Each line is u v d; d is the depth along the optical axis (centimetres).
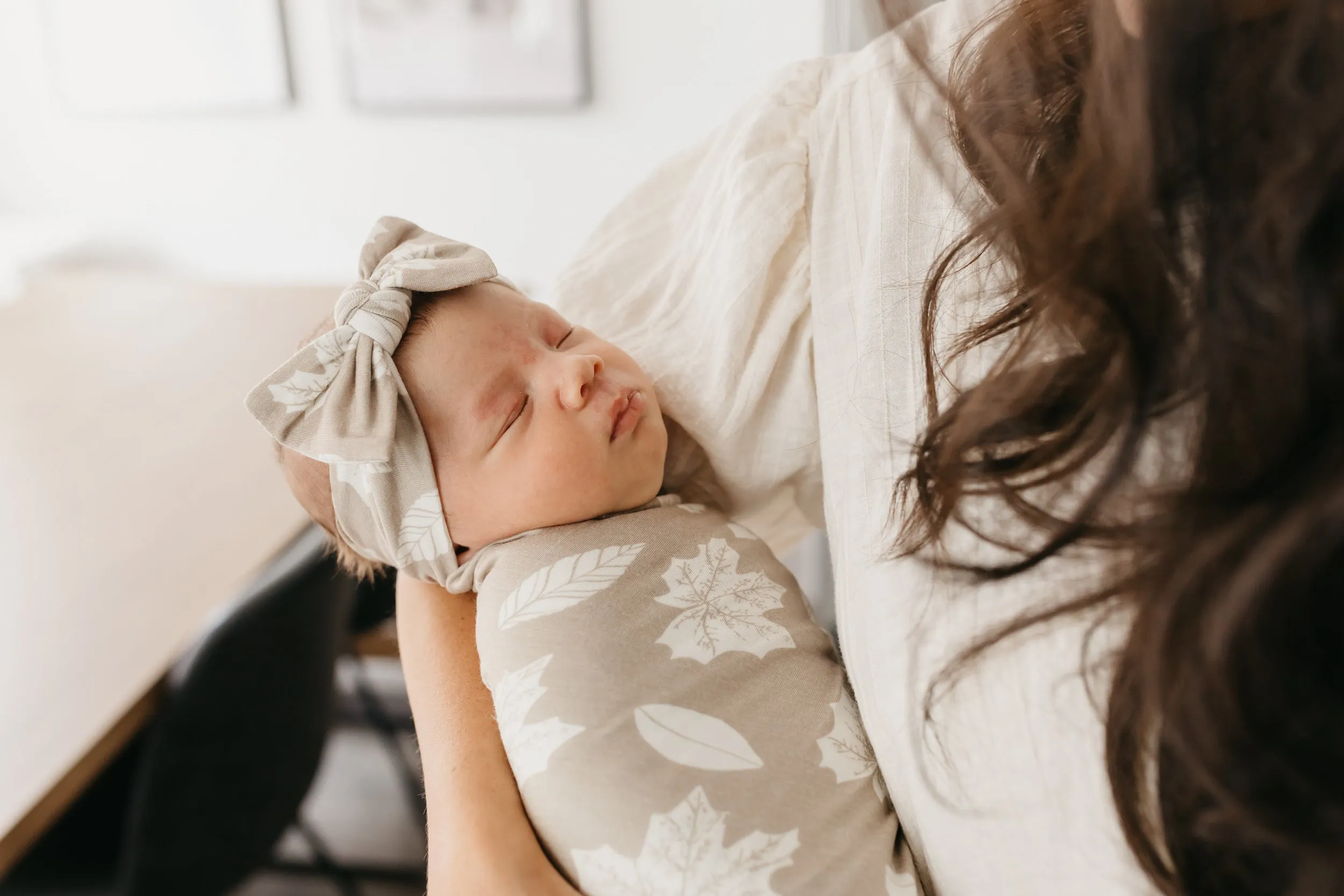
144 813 100
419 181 262
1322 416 29
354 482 63
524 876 50
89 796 120
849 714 55
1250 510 30
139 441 135
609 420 60
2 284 241
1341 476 28
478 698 61
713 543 61
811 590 196
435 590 69
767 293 60
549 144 252
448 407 61
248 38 249
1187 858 37
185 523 116
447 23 240
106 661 95
